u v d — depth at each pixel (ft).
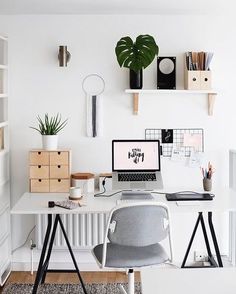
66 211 9.69
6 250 12.32
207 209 9.70
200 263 12.67
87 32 12.30
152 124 12.54
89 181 11.66
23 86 12.40
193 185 12.62
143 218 8.78
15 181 12.62
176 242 12.78
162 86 12.15
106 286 11.76
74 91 12.43
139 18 12.28
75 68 12.38
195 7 11.58
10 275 12.54
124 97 12.46
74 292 11.39
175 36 12.32
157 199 10.62
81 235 12.61
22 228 12.81
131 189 10.87
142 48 11.40
